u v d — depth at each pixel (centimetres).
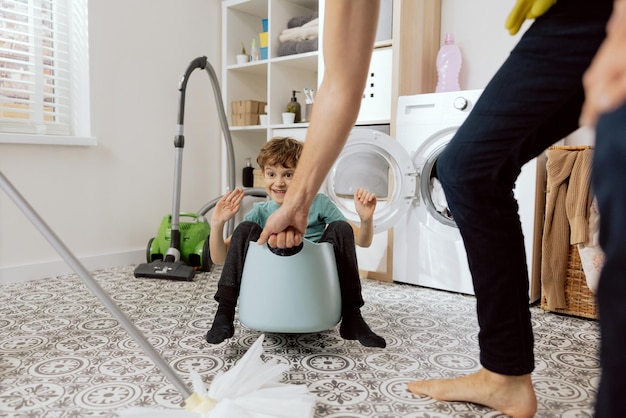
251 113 301
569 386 117
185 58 293
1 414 101
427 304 189
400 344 145
